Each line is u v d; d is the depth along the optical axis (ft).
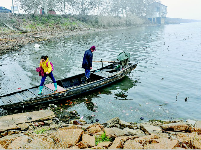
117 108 29.19
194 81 41.98
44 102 28.81
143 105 30.42
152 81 42.32
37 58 66.18
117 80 42.93
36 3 163.73
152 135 14.97
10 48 82.07
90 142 14.34
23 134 16.84
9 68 53.62
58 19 176.14
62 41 113.91
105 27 220.64
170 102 31.65
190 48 84.94
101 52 79.97
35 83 41.52
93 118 25.94
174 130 17.95
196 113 27.78
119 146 13.79
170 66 55.11
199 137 14.30
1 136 17.72
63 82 35.50
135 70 51.47
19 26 130.11
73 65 57.57
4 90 36.94
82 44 102.89
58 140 14.32
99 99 32.68
